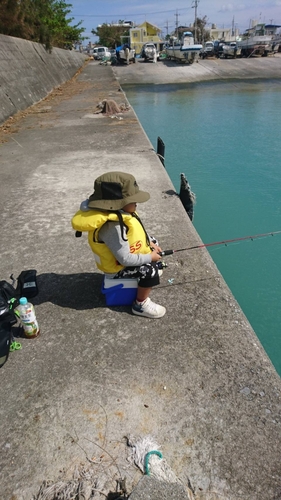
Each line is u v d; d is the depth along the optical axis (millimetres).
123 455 1709
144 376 2096
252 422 1830
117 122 9102
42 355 2266
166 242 3521
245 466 1652
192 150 9188
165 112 14039
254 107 14172
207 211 5965
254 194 6535
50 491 1572
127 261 2260
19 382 2088
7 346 2225
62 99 13359
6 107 9969
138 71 26406
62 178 5320
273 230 5336
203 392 1991
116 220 2180
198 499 1542
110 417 1878
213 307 2631
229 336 2367
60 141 7488
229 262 4613
